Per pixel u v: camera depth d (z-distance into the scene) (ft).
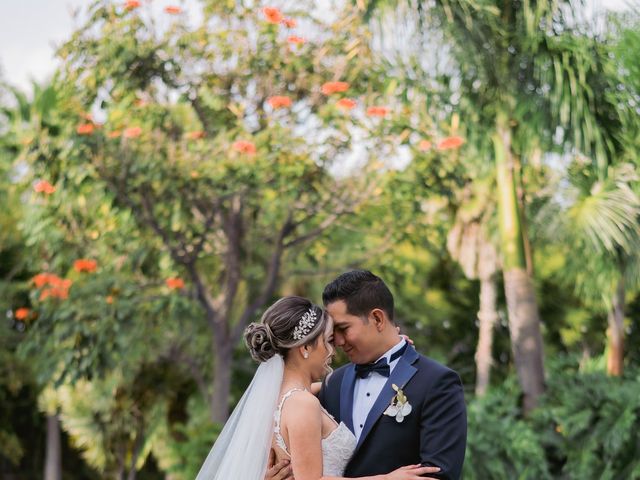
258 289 42.50
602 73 29.76
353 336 11.03
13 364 50.80
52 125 32.60
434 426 10.62
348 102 29.63
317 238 36.47
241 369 50.19
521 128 31.07
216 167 31.22
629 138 29.43
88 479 64.85
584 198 30.17
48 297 34.53
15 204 49.34
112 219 33.81
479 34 29.73
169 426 44.55
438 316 60.39
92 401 42.24
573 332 61.41
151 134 32.42
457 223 43.73
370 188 31.71
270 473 10.64
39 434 64.13
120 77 32.63
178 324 37.86
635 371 32.19
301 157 31.01
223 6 32.78
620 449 28.25
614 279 30.81
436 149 31.24
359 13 31.12
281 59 32.35
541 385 31.04
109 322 33.76
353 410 11.22
